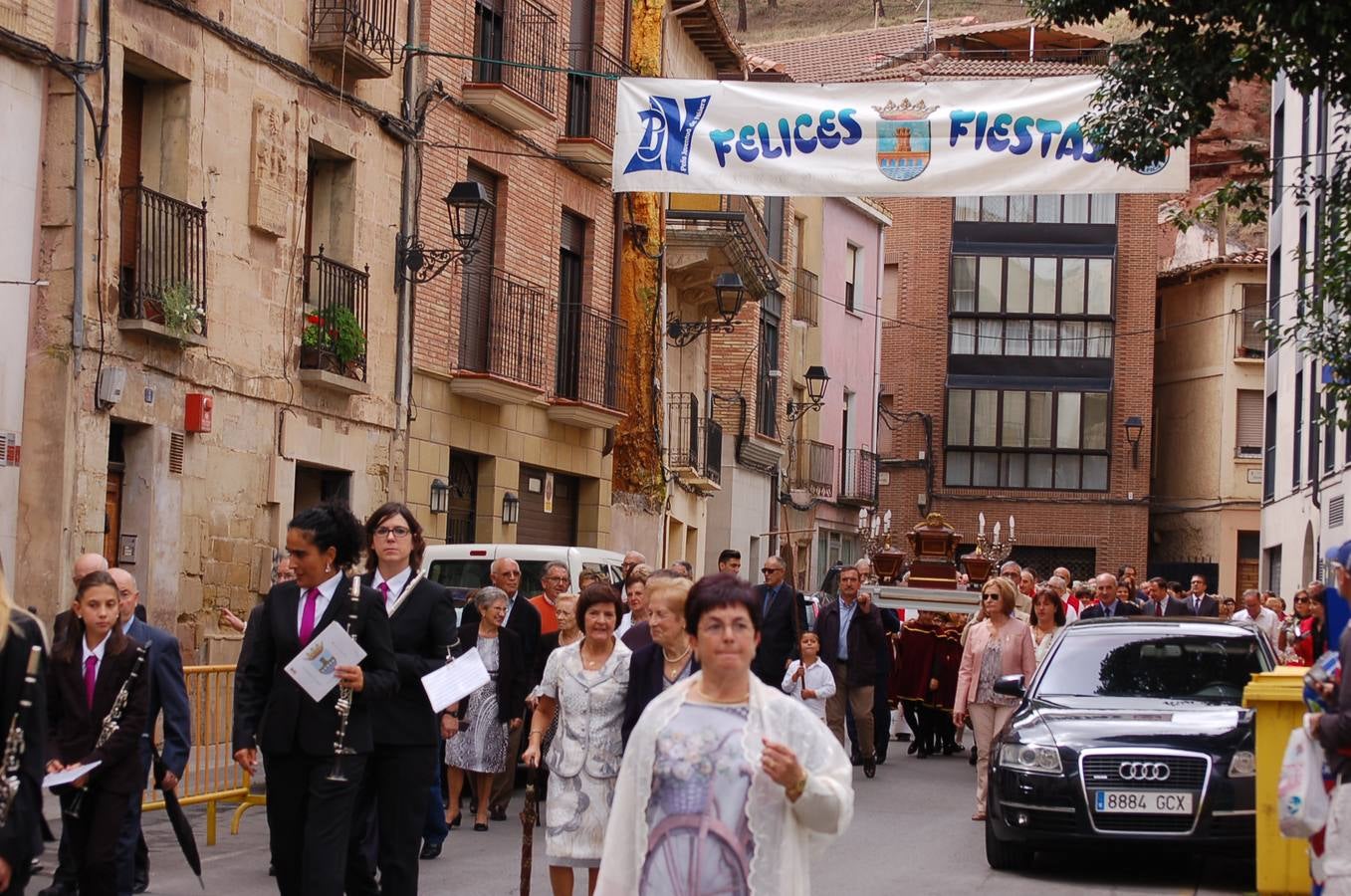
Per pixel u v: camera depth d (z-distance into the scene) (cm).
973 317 6706
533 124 2866
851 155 2119
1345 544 960
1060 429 6644
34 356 1839
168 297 1966
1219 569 6406
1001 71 6481
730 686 679
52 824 1515
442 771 1747
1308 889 1173
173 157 2042
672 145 2133
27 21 1802
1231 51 1833
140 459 1986
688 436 3997
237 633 2162
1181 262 7200
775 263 4869
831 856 1504
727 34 4062
